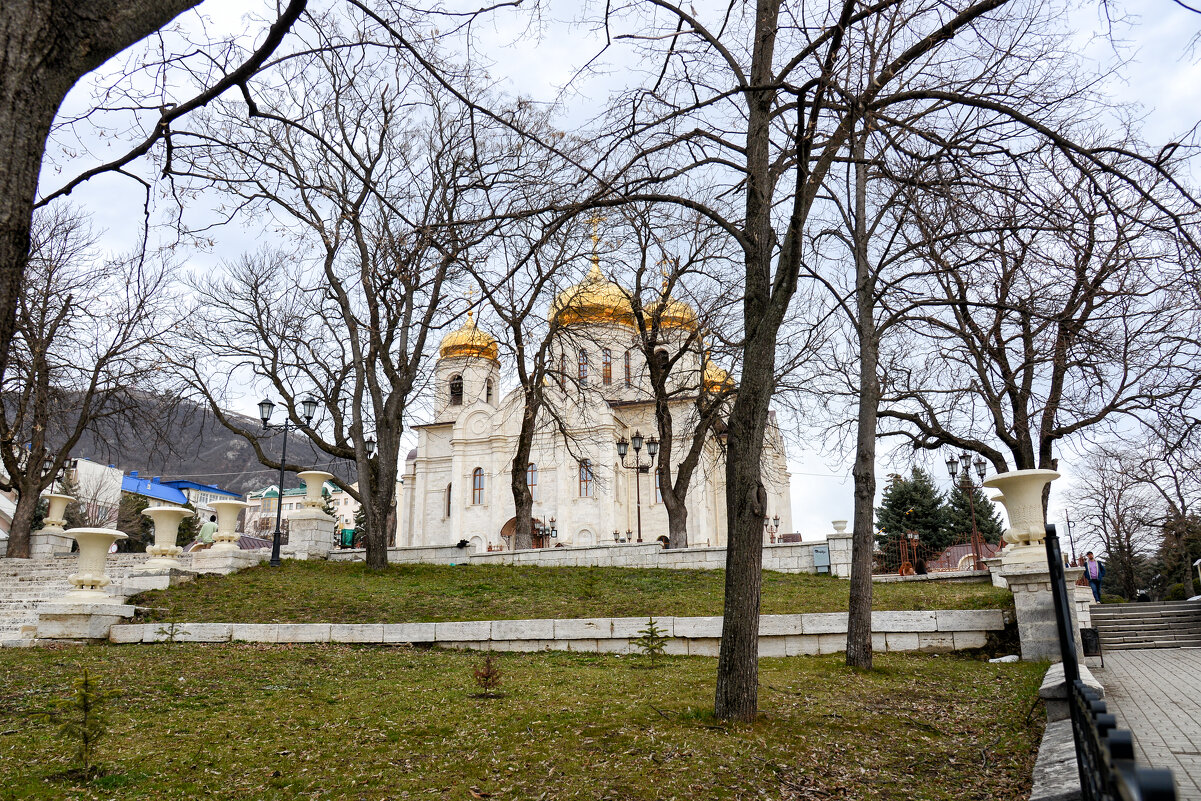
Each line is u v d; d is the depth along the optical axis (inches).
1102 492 1702.8
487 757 299.7
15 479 1197.1
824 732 320.5
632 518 2110.0
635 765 281.1
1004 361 735.7
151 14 155.6
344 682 460.1
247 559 886.4
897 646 556.1
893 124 348.2
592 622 582.9
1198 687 436.8
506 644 592.1
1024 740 307.6
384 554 925.8
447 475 2333.9
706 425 1133.1
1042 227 346.9
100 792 266.4
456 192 452.1
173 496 3061.0
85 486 2659.9
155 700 408.2
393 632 612.4
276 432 1222.9
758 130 372.8
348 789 268.8
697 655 556.7
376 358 1063.6
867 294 569.3
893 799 251.4
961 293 623.8
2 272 131.6
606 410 2062.0
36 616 700.0
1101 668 534.3
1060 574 205.6
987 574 820.0
